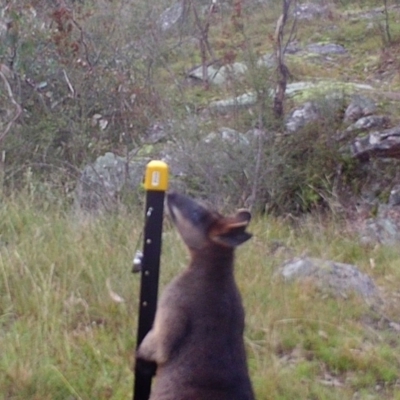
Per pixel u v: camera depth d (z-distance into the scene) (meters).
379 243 6.02
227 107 7.55
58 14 7.04
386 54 9.86
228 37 9.16
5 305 4.15
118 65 7.69
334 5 12.27
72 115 7.28
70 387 3.68
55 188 6.12
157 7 8.47
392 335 4.39
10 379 3.69
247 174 6.66
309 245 5.62
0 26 6.68
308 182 7.01
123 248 4.69
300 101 7.80
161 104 7.43
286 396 3.82
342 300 4.61
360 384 4.00
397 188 7.02
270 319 4.26
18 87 6.89
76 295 4.24
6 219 4.87
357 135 7.38
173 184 6.60
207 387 3.10
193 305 3.17
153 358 3.19
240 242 3.18
